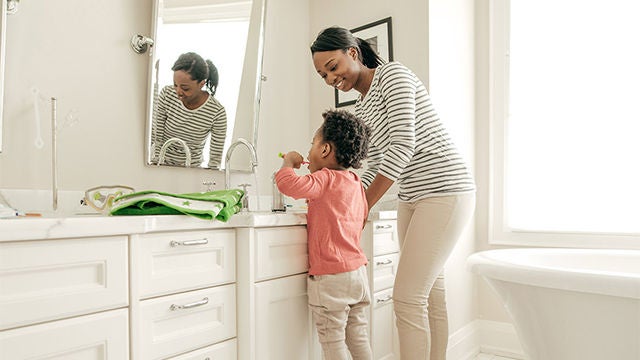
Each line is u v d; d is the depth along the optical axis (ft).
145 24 5.95
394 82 4.79
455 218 4.86
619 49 7.55
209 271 4.08
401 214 5.46
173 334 3.81
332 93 8.36
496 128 8.61
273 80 7.95
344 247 4.50
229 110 6.93
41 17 4.94
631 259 5.75
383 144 5.23
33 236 2.93
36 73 4.89
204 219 3.97
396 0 7.68
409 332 4.81
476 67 8.84
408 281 4.88
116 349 3.40
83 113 5.27
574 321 4.36
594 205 7.68
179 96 6.24
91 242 3.27
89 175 5.32
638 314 3.99
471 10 8.77
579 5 7.91
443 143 5.01
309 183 4.34
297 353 4.78
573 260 5.89
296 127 8.40
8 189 4.64
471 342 8.29
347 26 8.32
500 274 4.79
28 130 4.82
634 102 7.40
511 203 8.41
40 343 3.00
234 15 6.98
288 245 4.68
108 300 3.35
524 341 4.97
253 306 4.29
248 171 7.26
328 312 4.46
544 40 8.21
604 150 7.63
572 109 7.92
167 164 6.10
